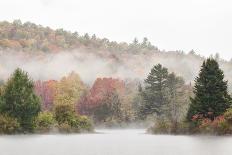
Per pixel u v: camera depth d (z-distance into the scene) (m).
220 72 56.50
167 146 32.97
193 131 54.09
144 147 32.00
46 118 61.28
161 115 107.31
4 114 55.66
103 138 48.12
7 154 24.78
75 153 26.16
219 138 43.50
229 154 25.19
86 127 68.50
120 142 39.34
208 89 55.97
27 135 52.62
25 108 56.31
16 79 57.00
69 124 65.25
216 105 55.41
